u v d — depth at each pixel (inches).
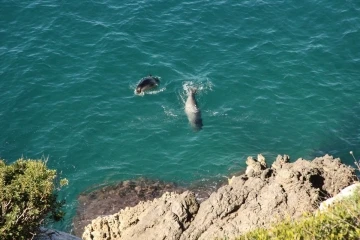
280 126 1770.4
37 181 1004.6
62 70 1950.1
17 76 1913.1
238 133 1742.1
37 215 990.4
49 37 2085.4
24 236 972.6
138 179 1612.9
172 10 2231.8
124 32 2116.1
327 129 1766.7
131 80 1921.8
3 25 2133.4
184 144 1707.7
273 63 1991.9
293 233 717.9
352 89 1895.9
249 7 2249.0
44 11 2208.4
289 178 1138.0
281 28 2151.8
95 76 1927.9
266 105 1836.9
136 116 1792.6
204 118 1787.6
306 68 1972.2
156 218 1163.3
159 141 1713.8
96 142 1707.7
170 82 1909.4
